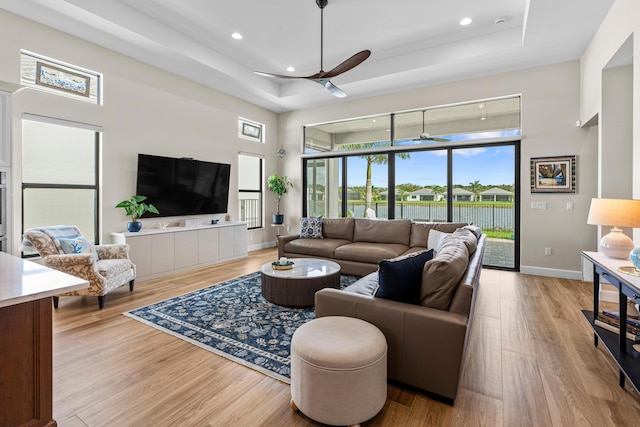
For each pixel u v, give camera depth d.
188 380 1.94
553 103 4.48
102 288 3.08
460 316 1.70
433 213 5.56
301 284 3.12
